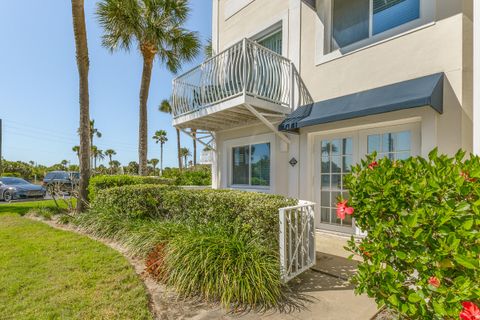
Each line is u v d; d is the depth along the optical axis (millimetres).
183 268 3352
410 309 1876
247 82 5855
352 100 5254
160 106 25953
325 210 6051
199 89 7273
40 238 5551
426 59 4516
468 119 4129
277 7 7270
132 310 2791
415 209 1952
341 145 5820
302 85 6469
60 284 3373
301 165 6355
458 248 1688
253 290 2941
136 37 9750
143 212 5805
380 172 2223
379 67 5098
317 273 3814
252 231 3689
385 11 5172
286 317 2689
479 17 3061
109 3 8773
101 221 6078
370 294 2150
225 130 8859
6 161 32156
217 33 9477
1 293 3145
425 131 4414
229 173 8836
